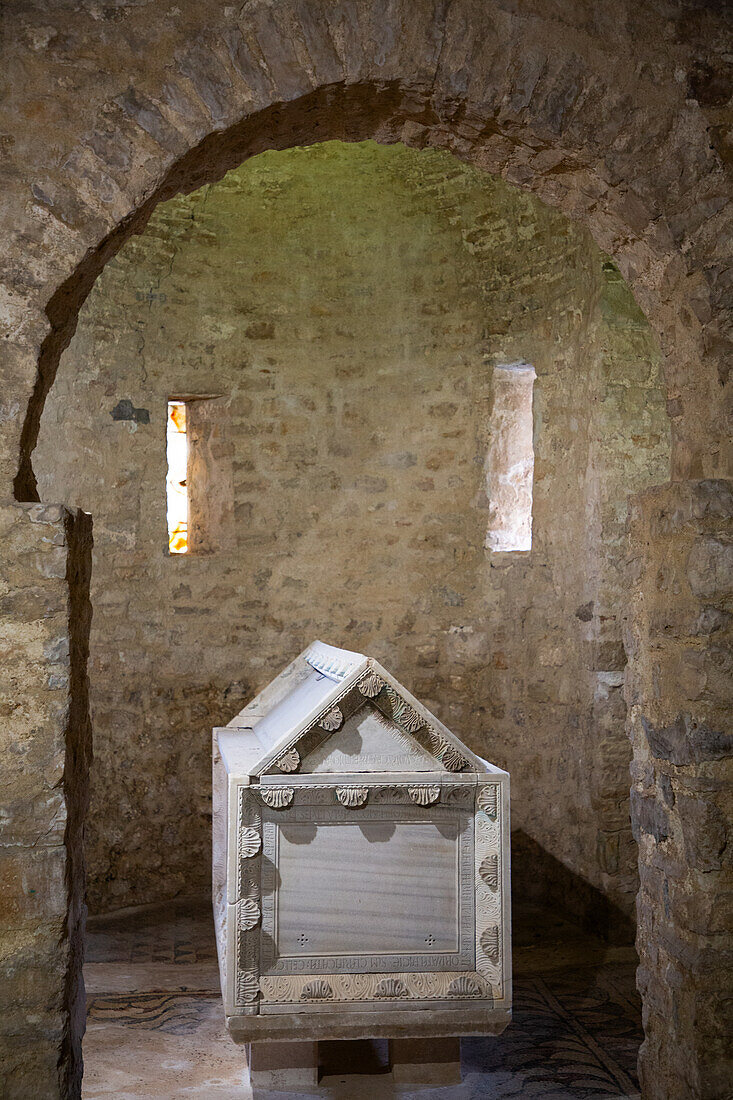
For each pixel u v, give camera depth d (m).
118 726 5.60
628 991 4.38
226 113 2.70
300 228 6.01
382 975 3.25
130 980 4.46
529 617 5.68
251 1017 3.17
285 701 4.31
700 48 2.85
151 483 5.77
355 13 2.73
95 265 2.74
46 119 2.65
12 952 2.52
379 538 6.00
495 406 5.88
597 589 5.09
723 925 2.69
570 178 3.00
